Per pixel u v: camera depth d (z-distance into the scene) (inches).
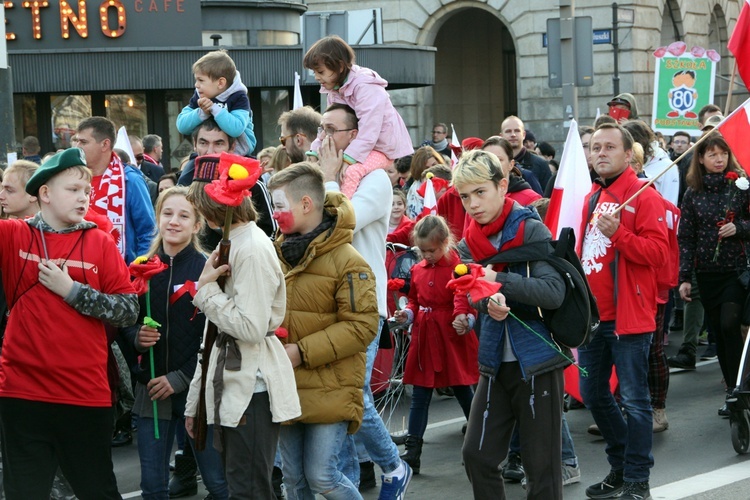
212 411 399.9
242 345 397.4
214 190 370.9
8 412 421.7
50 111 1285.7
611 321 530.0
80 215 427.8
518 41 2257.6
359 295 417.7
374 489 567.8
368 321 418.3
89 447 428.8
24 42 1272.1
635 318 521.3
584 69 1184.8
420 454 601.9
